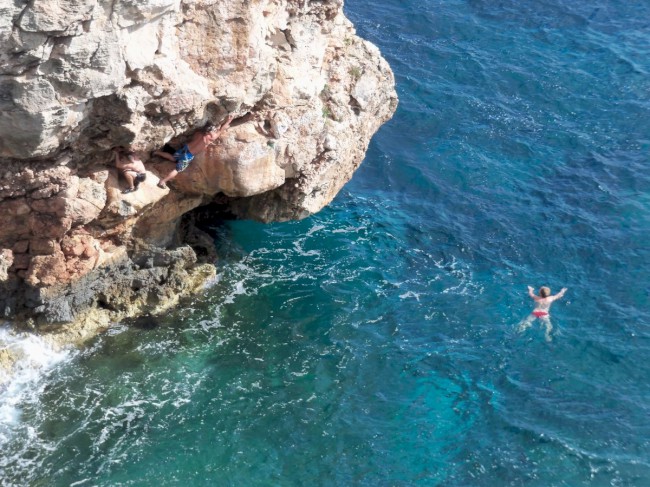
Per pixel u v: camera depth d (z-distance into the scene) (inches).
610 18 1695.4
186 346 983.0
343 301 1076.5
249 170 978.1
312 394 943.0
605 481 859.4
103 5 718.5
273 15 969.5
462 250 1169.4
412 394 953.5
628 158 1347.2
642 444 899.4
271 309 1051.3
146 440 868.6
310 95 1031.6
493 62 1560.0
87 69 742.5
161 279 1030.4
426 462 874.8
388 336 1029.8
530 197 1268.5
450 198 1267.2
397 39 1610.5
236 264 1115.9
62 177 834.2
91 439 862.5
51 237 879.7
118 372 938.7
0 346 922.7
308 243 1166.3
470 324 1049.5
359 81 1141.1
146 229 996.6
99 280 974.4
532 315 1058.1
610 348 1015.0
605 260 1151.0
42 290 915.4
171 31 835.4
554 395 956.6
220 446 871.7
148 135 869.2
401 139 1379.2
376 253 1159.6
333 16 1077.8
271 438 887.1
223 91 906.7
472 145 1370.6
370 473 859.4
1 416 874.8
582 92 1491.1
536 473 867.4
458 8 1715.1
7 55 696.4
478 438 903.1
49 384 914.1
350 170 1199.6
